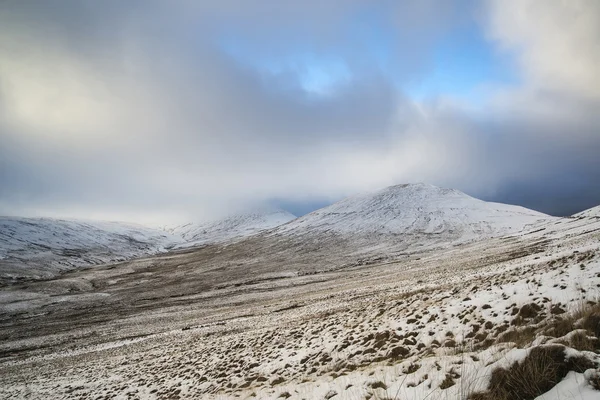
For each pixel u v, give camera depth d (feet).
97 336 136.87
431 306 42.55
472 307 34.71
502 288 39.09
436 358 21.54
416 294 67.21
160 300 222.48
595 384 11.59
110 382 63.26
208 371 49.44
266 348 53.93
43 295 258.78
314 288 177.37
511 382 13.76
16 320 189.78
